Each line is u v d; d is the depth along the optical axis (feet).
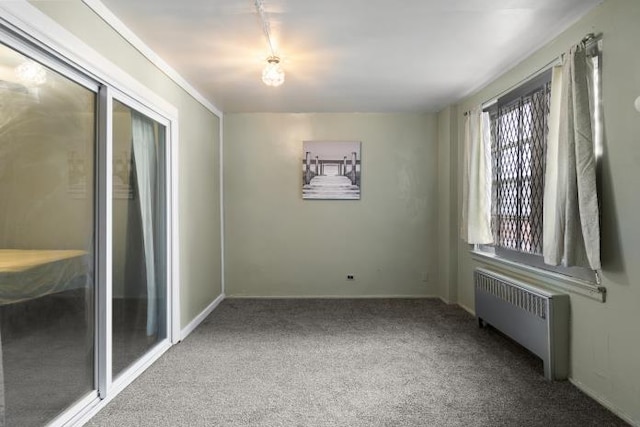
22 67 5.90
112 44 8.20
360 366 9.75
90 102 7.65
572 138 7.97
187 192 12.59
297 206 17.04
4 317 5.68
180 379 9.03
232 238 17.07
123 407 7.77
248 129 16.96
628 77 7.04
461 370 9.49
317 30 8.95
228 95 14.25
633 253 7.00
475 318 13.78
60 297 6.88
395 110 16.57
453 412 7.57
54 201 6.66
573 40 8.63
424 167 16.96
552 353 8.82
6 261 5.66
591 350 8.08
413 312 14.62
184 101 12.41
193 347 11.10
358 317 14.02
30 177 6.12
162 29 8.86
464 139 14.73
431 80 12.64
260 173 17.02
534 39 9.50
